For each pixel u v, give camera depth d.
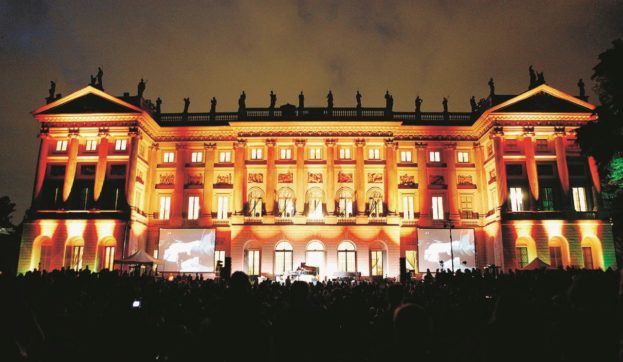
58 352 15.01
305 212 67.62
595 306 8.76
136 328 13.36
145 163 70.50
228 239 68.69
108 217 64.06
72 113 67.19
